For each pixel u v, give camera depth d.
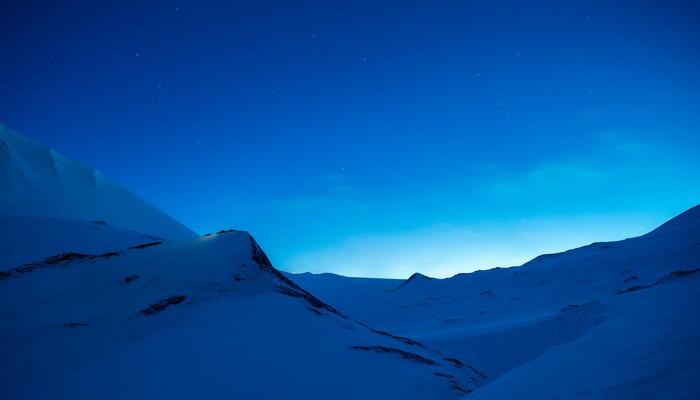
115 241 50.78
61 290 22.06
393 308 70.06
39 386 13.90
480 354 31.77
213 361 16.58
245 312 21.03
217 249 26.20
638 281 56.88
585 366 10.62
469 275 88.88
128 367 15.49
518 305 58.47
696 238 79.50
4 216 51.28
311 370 16.95
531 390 10.09
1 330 18.22
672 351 9.58
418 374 18.20
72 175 74.38
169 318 19.80
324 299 94.88
